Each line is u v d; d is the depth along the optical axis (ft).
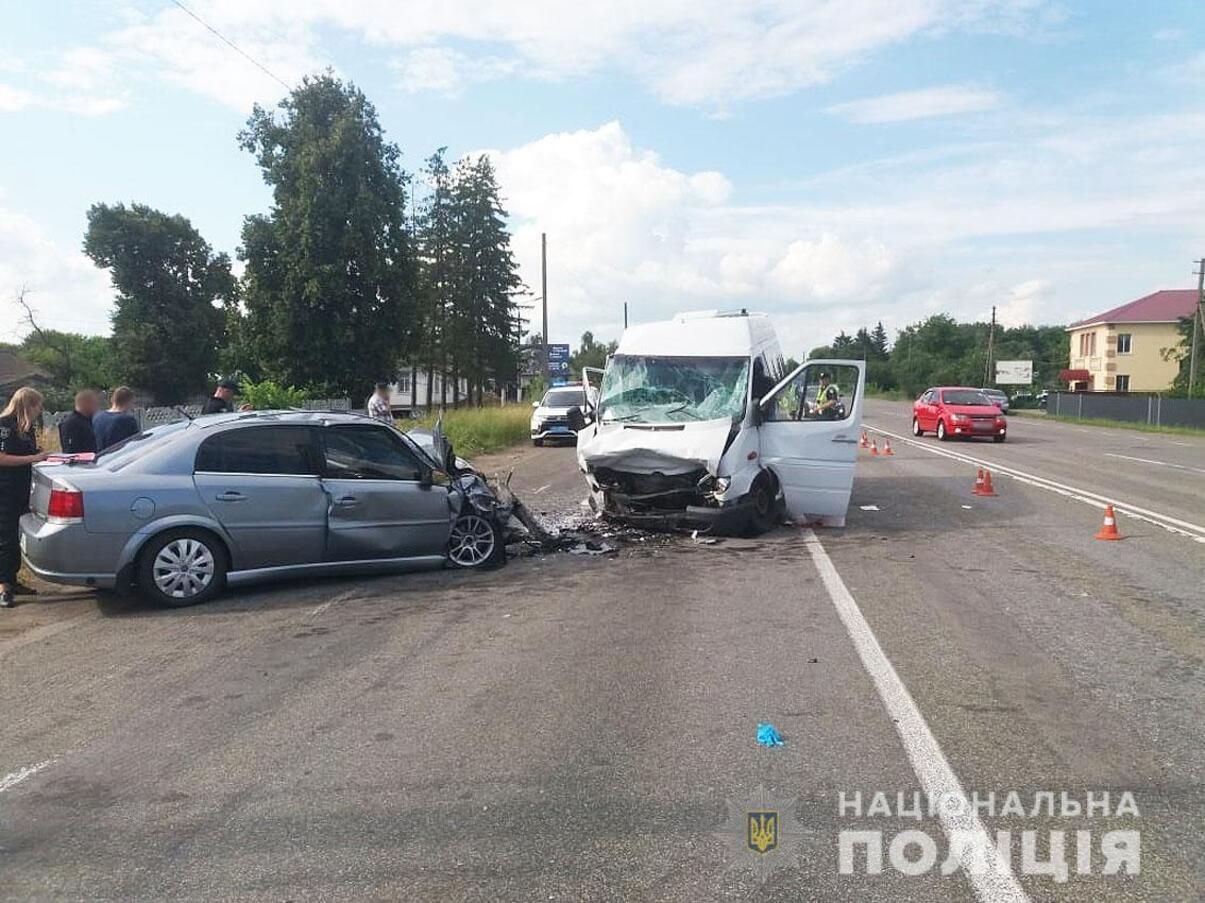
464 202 168.35
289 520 27.07
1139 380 237.25
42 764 15.48
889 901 11.12
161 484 25.59
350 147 119.03
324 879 11.72
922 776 14.52
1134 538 36.52
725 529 35.83
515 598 26.81
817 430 38.47
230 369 127.13
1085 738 16.02
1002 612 24.77
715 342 39.06
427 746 15.87
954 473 62.08
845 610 25.02
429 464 30.37
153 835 12.96
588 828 12.92
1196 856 12.18
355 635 22.95
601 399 39.22
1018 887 11.43
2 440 26.35
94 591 28.32
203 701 18.37
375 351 123.85
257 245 120.98
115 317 174.70
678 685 18.89
